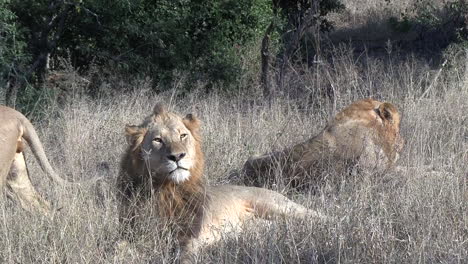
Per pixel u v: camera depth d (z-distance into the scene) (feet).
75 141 42.04
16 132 34.83
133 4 66.54
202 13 69.15
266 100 54.44
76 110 48.32
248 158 39.93
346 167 36.32
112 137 43.21
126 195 29.50
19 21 66.59
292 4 79.61
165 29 67.46
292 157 37.35
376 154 36.35
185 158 28.73
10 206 33.71
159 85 65.00
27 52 64.23
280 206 32.42
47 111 53.36
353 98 49.47
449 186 32.17
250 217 32.09
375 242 27.89
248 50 70.49
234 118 48.19
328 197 33.42
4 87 57.16
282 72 61.82
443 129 42.16
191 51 68.59
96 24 68.18
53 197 33.81
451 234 28.73
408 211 30.27
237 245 28.22
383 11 99.04
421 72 58.08
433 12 86.53
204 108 50.67
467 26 82.64
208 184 32.86
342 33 92.94
